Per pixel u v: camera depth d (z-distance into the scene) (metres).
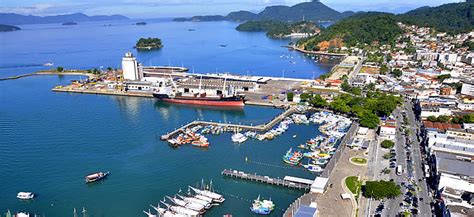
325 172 179.12
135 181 185.88
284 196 169.75
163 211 152.88
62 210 160.88
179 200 161.12
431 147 194.12
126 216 155.75
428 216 141.12
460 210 131.12
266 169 197.00
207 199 161.38
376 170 182.50
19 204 165.62
